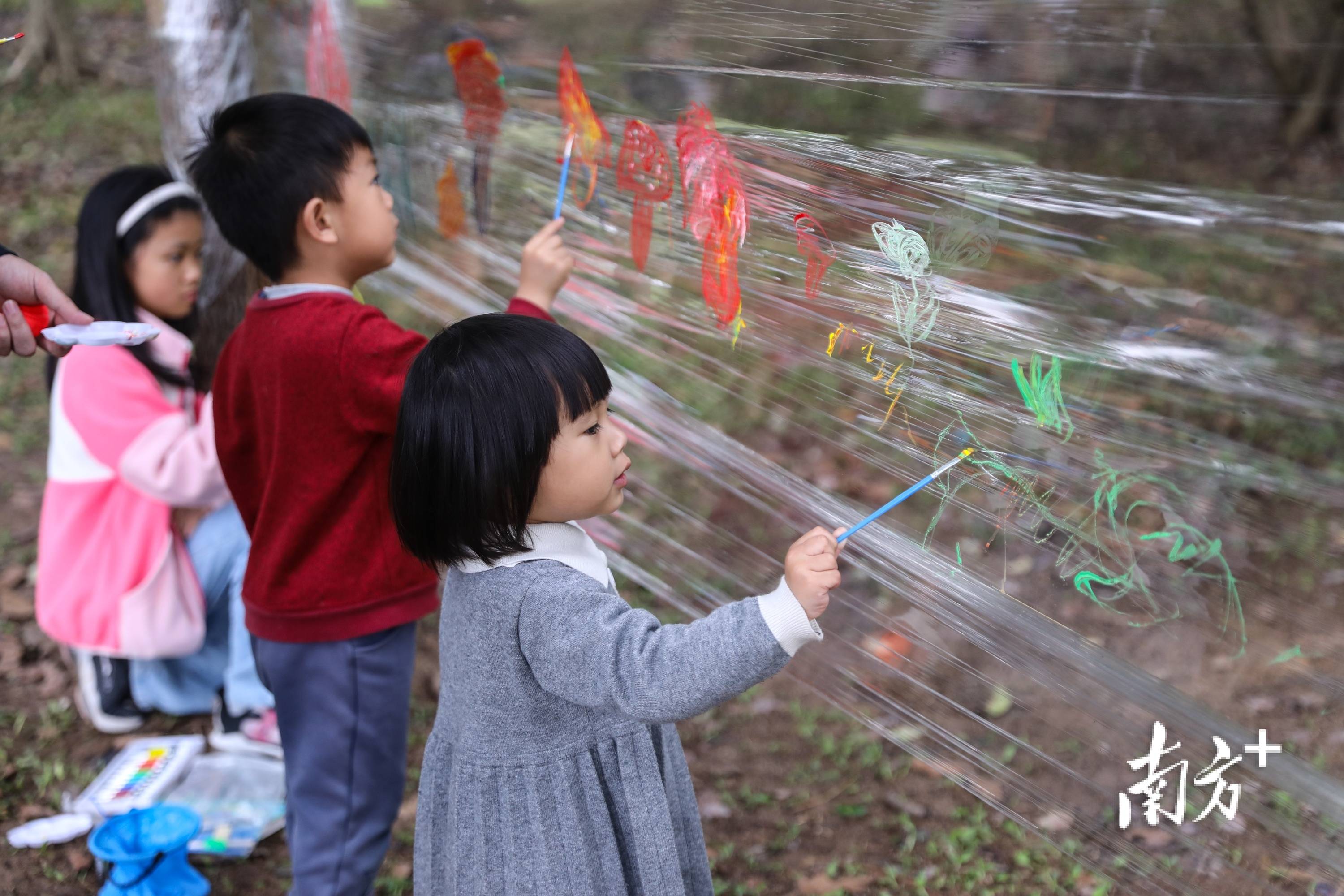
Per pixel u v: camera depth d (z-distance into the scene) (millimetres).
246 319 2000
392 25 2744
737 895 2346
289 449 1899
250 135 1904
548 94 2346
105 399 2492
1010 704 1987
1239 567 1559
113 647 2633
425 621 3361
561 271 2080
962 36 1711
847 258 1759
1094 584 1610
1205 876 1700
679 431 2307
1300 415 1534
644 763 1507
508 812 1470
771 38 1863
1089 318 1562
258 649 1977
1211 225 1564
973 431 1646
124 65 8930
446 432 1404
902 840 2488
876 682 2131
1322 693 1552
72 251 5699
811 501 2125
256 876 2418
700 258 2033
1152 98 1668
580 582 1435
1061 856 2365
